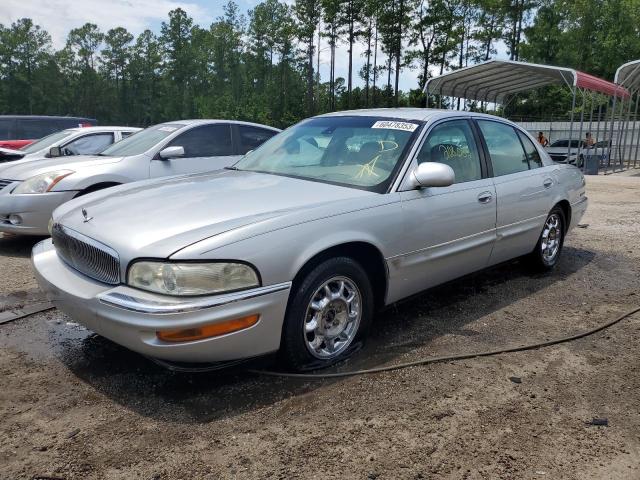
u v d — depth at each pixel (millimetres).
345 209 3297
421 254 3770
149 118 105438
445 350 3629
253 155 4594
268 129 8164
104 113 102438
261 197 3369
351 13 59375
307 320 3197
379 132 4070
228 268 2748
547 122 36469
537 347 3723
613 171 21984
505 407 2941
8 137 15156
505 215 4551
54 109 97312
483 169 4449
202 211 3123
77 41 100312
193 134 7219
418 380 3203
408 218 3613
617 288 5113
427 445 2588
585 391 3143
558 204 5441
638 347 3775
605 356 3619
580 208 5840
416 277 3812
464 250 4148
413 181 3693
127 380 3160
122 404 2904
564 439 2672
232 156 7504
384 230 3457
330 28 61156
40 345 3645
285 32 66562
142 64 103750
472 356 3535
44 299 4559
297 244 2986
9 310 4285
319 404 2914
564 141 27734
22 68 94000
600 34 57969
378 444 2582
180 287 2672
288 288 2951
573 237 7473
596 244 7027
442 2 55031
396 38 58594
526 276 5438
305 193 3459
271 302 2885
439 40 56656
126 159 6566
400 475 2369
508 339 3844
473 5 56500
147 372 3260
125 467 2393
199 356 2752
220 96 85438
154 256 2725
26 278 5152
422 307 4473
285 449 2527
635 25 57094
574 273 5590
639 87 24531
